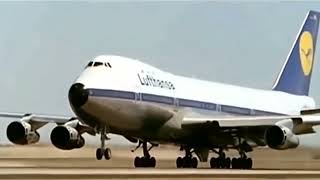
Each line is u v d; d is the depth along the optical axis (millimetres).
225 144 188750
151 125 177125
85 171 133250
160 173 126562
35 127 185125
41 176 111250
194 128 183375
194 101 189500
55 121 183875
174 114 182000
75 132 168875
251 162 190750
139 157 185875
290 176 123000
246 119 176625
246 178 113875
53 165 184750
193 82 194375
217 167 192875
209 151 194500
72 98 161375
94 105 161625
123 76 169375
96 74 165375
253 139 186625
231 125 177500
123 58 173875
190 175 120438
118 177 110188
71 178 106562
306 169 188250
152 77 177750
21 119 179625
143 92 172500
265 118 174875
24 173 121688
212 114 196000
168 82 182750
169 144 189625
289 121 172250
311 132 186125
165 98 179000
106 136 171250
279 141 168250
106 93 163375
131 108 169500
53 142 169125
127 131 174375
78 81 163375
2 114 183000
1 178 106000
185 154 193125
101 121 165750
